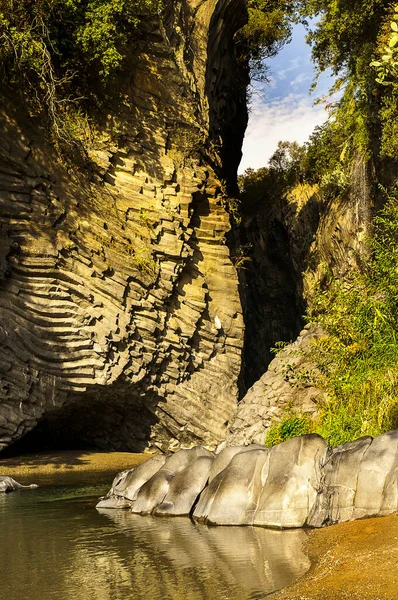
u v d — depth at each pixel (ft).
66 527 30.66
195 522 30.25
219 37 96.73
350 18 76.18
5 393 63.62
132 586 20.63
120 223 75.05
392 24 28.99
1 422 63.57
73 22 73.20
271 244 135.74
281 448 29.81
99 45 73.20
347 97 93.61
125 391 72.23
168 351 76.59
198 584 20.52
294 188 132.87
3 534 29.48
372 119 83.35
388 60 29.89
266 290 134.51
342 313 46.03
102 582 21.21
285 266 134.31
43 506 37.78
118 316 71.46
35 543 27.32
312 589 18.81
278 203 134.31
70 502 39.19
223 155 111.24
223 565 22.56
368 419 37.60
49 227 68.90
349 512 26.73
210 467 33.19
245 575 21.26
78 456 69.92
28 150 69.31
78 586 20.85
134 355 72.08
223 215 85.15
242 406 54.54
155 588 20.31
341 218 101.19
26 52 68.08
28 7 70.44
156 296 75.77
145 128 79.87
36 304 66.44
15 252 66.13
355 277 49.37
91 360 68.85
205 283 82.02
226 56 103.14
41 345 66.03
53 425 74.08
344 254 99.81
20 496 42.75
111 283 71.56
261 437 48.55
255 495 29.35
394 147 72.74
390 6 73.56
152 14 79.51
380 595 17.53
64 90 74.54
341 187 104.06
